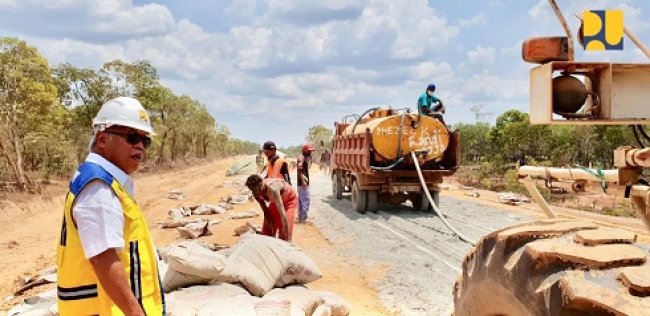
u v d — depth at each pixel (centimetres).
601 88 236
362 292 754
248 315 458
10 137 2639
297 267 623
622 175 265
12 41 2764
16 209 1975
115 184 258
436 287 760
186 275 551
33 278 920
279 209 755
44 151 3177
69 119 3844
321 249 1048
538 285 198
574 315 182
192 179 3631
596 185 290
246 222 1334
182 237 1188
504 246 224
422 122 1448
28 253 1262
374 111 1630
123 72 4444
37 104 2808
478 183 2761
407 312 655
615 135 2772
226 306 469
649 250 204
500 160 3275
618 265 187
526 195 2042
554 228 221
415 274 831
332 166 1953
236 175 3762
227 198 1948
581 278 184
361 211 1518
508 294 216
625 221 1282
